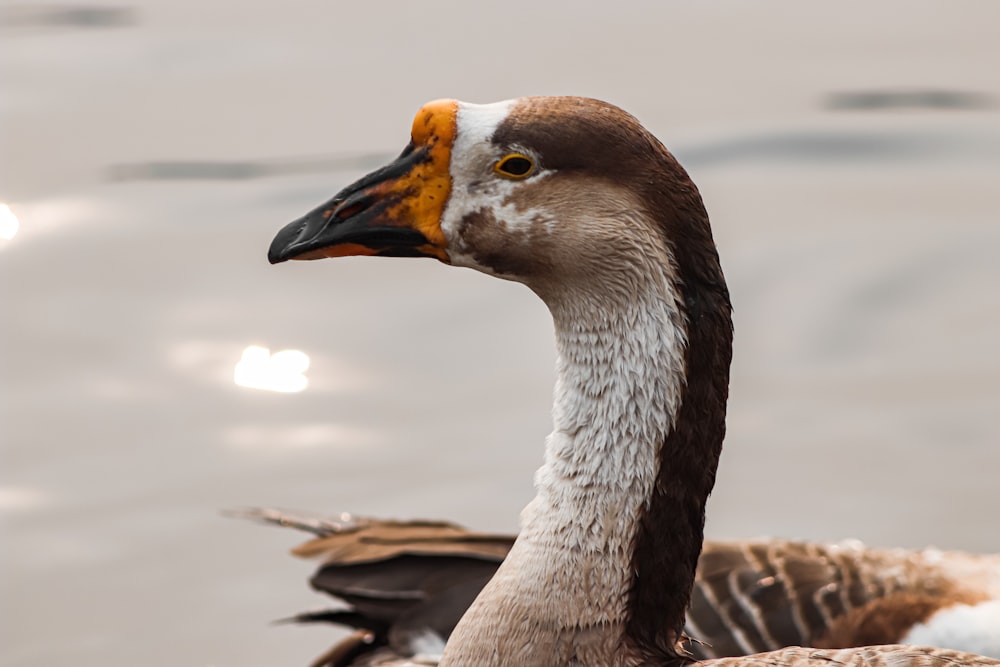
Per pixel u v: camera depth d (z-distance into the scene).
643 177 6.25
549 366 13.62
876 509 11.55
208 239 15.47
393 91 18.33
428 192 6.48
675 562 6.46
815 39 20.44
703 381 6.36
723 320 6.38
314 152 16.88
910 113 17.98
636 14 21.27
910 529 11.30
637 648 6.42
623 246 6.25
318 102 18.08
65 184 16.36
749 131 17.45
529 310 14.51
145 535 11.40
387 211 6.52
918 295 14.58
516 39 20.14
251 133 17.38
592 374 6.41
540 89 18.19
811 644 8.95
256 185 16.19
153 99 18.30
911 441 12.44
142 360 13.66
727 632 8.98
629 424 6.34
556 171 6.30
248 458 12.25
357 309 14.52
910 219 15.79
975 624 8.92
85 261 15.09
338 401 13.09
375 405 13.03
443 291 14.86
